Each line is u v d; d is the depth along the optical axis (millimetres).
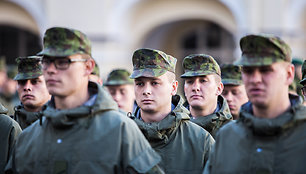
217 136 3803
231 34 15695
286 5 13156
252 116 3543
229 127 3750
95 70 6402
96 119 3850
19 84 5504
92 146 3773
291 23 13156
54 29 3736
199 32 16016
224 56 15875
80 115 3807
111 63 13945
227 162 3633
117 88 7125
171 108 4992
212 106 5277
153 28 14664
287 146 3469
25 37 16531
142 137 3955
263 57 3404
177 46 16281
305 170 3398
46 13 14586
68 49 3717
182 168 4660
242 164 3559
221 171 3648
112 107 3934
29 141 4012
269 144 3510
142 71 4582
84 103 3881
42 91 5473
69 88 3748
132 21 14359
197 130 4805
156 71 4578
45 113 3838
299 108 3498
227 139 3707
